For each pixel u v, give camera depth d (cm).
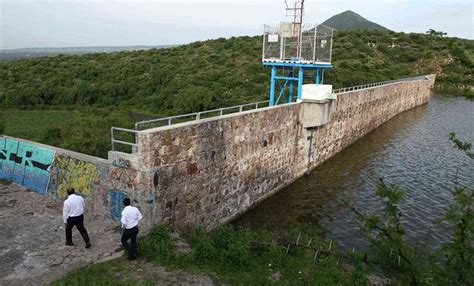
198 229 1292
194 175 1364
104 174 1262
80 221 1041
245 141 1644
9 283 886
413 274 675
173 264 983
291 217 1695
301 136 2142
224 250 1021
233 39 7412
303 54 2139
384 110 4000
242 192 1681
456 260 647
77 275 912
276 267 1004
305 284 923
